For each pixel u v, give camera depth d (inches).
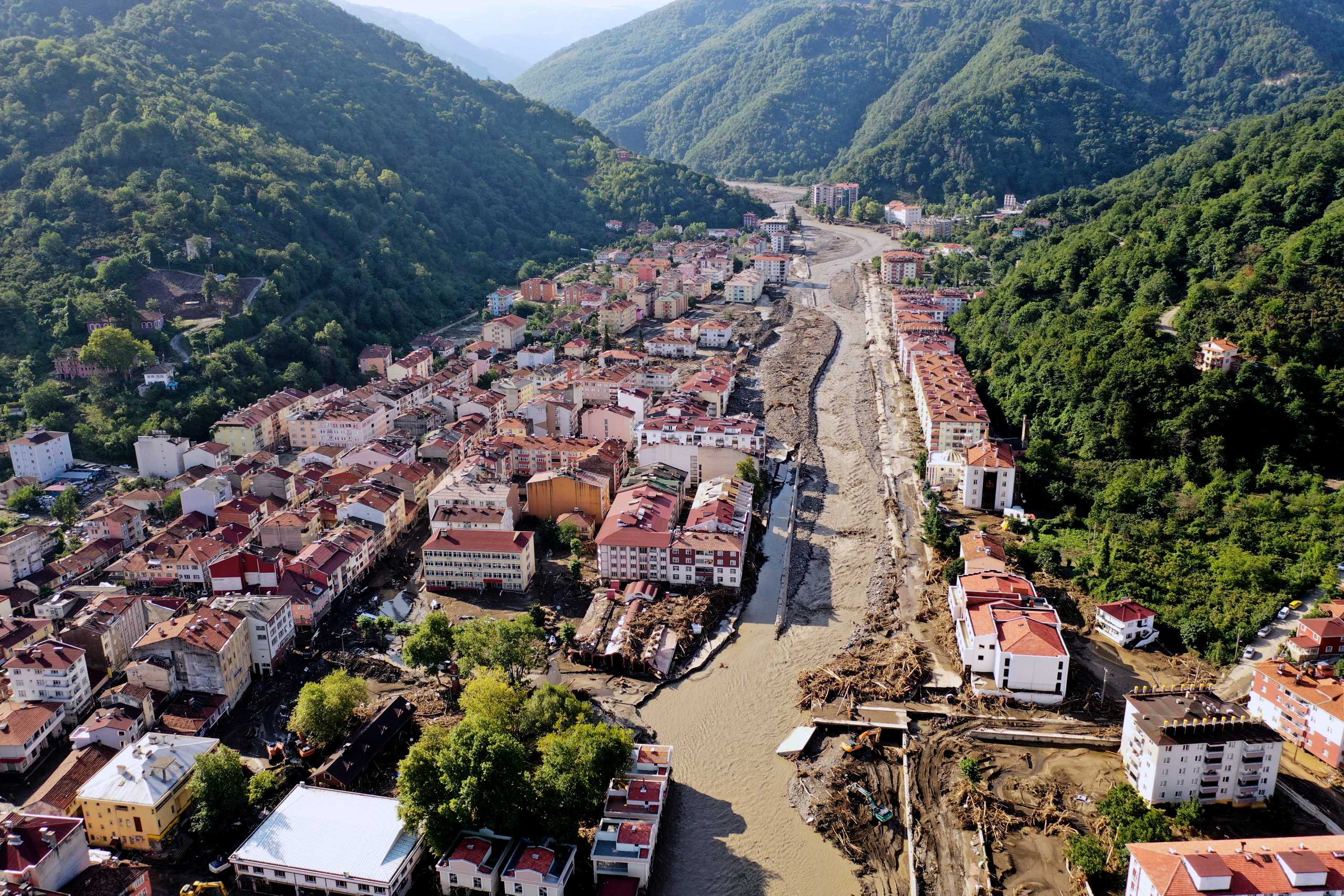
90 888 5989.2
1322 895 5575.8
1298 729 7514.8
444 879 6279.5
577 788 6604.3
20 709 7815.0
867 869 6702.8
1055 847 6747.1
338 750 7642.7
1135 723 7130.9
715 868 6707.7
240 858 6373.0
